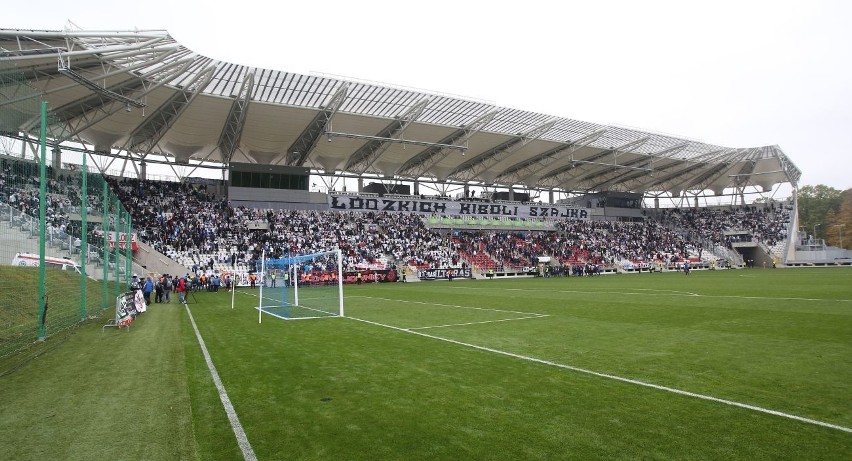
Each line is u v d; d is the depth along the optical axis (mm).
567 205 63219
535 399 6199
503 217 58438
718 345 9805
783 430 4988
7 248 13305
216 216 42688
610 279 39844
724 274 44188
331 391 6680
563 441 4750
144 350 9844
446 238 52750
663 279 37500
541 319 14539
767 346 9609
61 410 5887
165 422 5430
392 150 49562
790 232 64000
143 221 38062
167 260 33531
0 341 10680
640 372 7605
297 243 43219
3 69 9742
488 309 17734
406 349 9844
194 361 8750
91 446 4754
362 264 43281
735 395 6266
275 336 11766
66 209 18203
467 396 6363
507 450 4543
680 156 57875
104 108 34281
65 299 14859
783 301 18219
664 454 4406
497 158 53656
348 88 35156
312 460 4359
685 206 76125
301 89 34719
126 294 15047
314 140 44312
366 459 4363
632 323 13281
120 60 28016
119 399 6344
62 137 14219
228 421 5453
